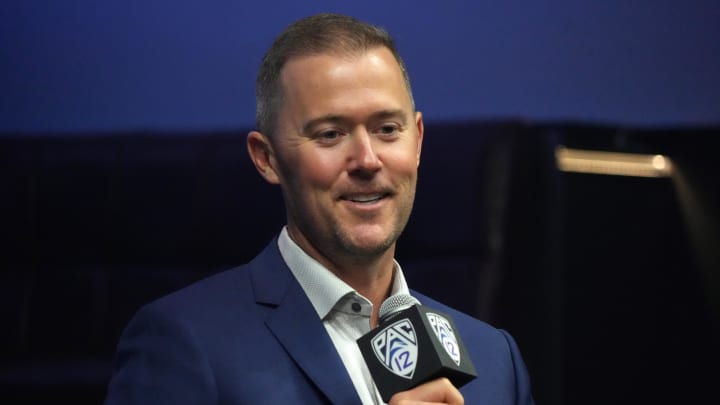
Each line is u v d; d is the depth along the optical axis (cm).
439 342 558
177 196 1511
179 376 586
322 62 620
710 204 1536
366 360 574
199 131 1572
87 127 1709
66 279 1515
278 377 597
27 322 1502
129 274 1498
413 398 542
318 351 611
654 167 1544
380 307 642
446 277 1302
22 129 1716
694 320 1534
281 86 634
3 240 1545
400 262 1348
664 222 1538
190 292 641
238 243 1465
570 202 1492
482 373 674
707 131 1538
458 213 1330
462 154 1358
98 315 1488
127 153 1555
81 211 1534
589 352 1506
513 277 1329
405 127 630
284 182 643
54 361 1390
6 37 1727
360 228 619
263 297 636
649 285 1526
